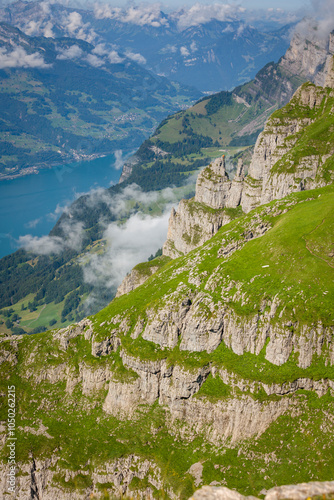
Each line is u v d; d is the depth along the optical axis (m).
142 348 153.25
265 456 122.31
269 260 148.00
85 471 144.38
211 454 130.38
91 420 155.88
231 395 131.88
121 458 140.75
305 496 51.50
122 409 153.75
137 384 151.38
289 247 146.62
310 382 125.12
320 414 122.00
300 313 128.88
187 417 141.62
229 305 141.50
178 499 124.56
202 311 143.88
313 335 126.50
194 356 143.75
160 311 152.25
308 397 125.12
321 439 118.44
